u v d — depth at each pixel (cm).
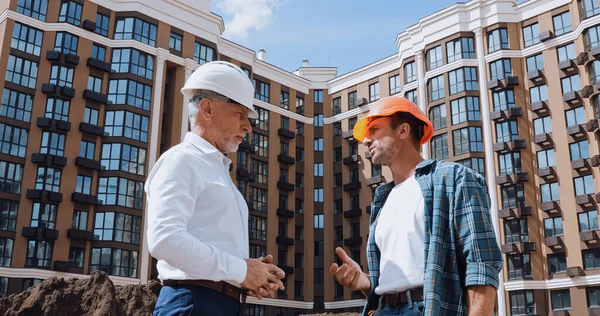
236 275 270
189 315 266
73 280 1372
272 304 4272
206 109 308
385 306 296
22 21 3519
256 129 4584
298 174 4825
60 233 3322
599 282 3275
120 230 3475
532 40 3925
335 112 4988
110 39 3797
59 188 3397
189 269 260
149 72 3859
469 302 261
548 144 3684
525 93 3859
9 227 3203
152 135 3762
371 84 4791
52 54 3522
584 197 3422
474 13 4112
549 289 3484
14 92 3397
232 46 4519
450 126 3997
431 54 4256
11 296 1320
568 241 3462
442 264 271
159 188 275
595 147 3472
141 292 1470
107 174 3553
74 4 3703
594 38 3575
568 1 3791
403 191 310
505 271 3622
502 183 3716
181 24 4097
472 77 4012
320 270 4591
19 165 3328
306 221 4722
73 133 3509
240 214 298
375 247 326
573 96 3597
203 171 289
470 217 270
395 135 325
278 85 4875
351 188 4588
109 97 3706
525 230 3641
